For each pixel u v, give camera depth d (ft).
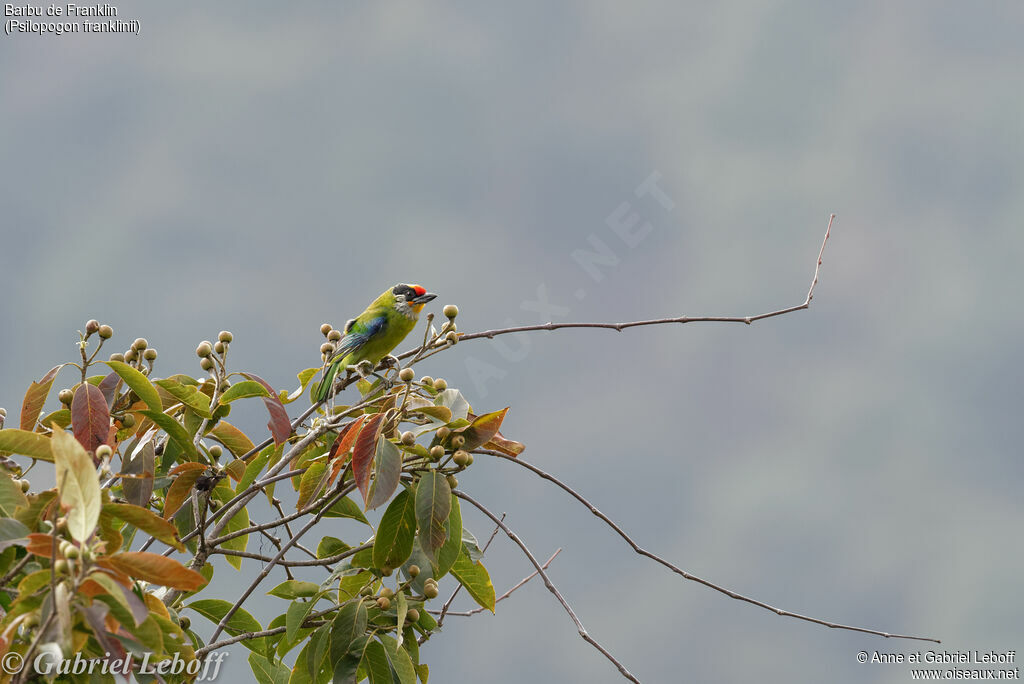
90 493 22.08
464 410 29.48
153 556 22.13
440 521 28.71
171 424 30.19
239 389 31.65
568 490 29.14
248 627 32.32
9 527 23.56
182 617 29.81
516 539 29.27
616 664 27.22
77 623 23.06
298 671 30.58
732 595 28.02
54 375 30.40
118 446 32.14
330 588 30.89
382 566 29.91
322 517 31.63
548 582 28.53
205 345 31.32
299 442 30.76
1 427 30.12
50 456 27.45
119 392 31.71
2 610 25.72
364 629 29.91
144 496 28.76
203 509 29.91
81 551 21.72
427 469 29.27
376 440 27.86
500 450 30.14
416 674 30.86
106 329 29.86
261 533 33.14
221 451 31.94
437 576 30.58
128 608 21.36
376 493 27.25
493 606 32.35
